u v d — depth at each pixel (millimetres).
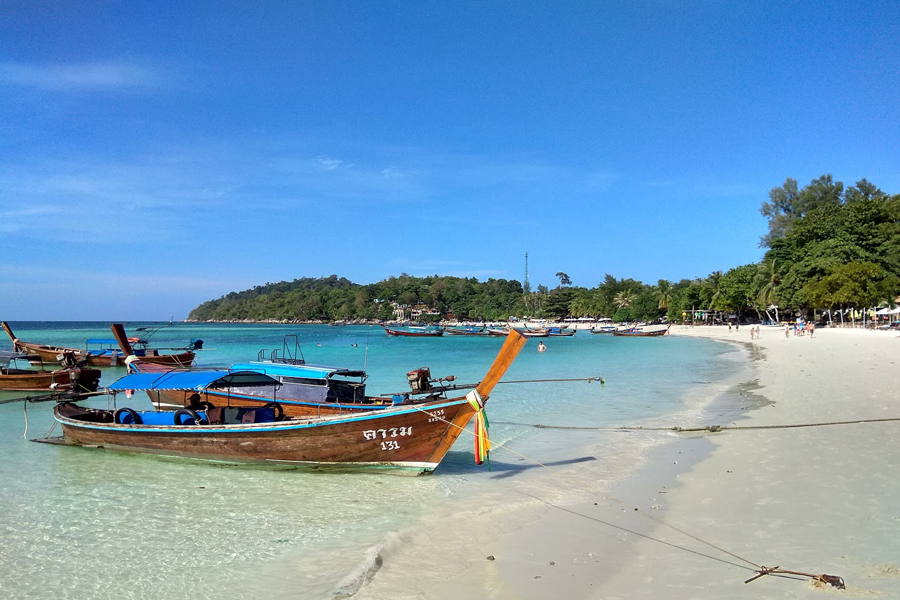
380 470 14281
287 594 8109
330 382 18359
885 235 77250
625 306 163125
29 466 15375
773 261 98250
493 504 11742
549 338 102562
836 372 30453
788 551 8367
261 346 79688
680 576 7816
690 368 41062
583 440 17688
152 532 10680
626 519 10438
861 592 6914
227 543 10109
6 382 29031
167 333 138750
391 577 8375
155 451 15836
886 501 10141
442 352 65375
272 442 14391
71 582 8688
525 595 7586
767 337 76812
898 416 17656
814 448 14438
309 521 11164
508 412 23062
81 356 38594
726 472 12969
